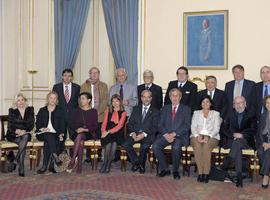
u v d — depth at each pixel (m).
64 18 7.62
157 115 5.68
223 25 6.60
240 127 5.26
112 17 7.27
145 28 7.10
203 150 5.13
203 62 6.75
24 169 5.77
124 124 5.76
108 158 5.59
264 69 5.47
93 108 5.91
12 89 8.18
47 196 4.39
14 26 8.11
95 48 7.57
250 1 6.44
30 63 8.02
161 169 5.36
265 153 4.85
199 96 5.81
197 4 6.75
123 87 6.27
